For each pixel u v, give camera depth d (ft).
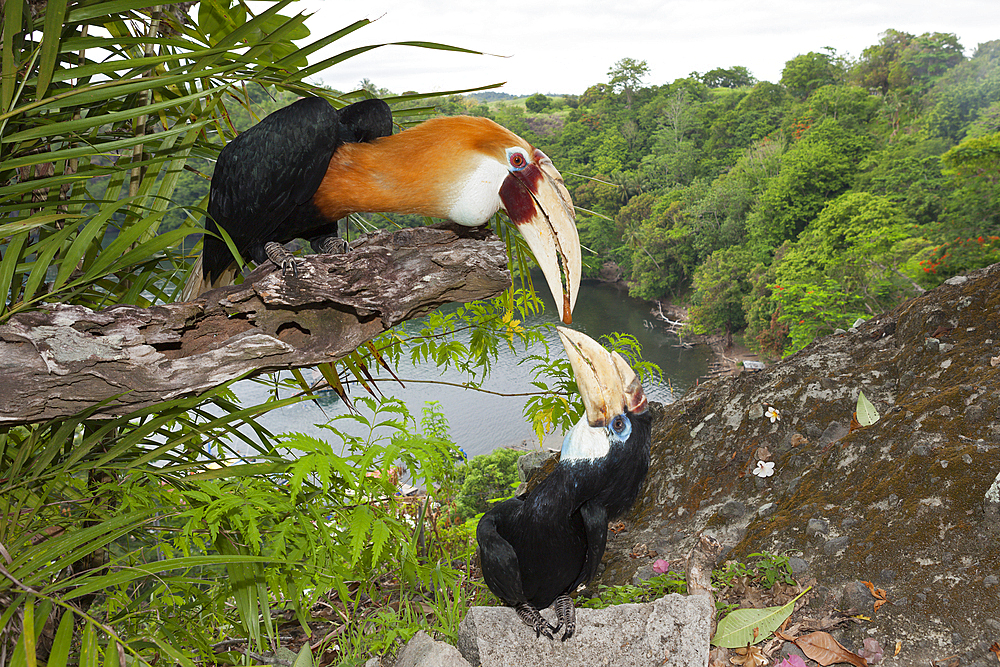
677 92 341.00
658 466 16.96
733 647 9.98
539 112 457.27
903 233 145.28
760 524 13.10
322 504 8.59
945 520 11.05
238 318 6.25
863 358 16.66
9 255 5.34
